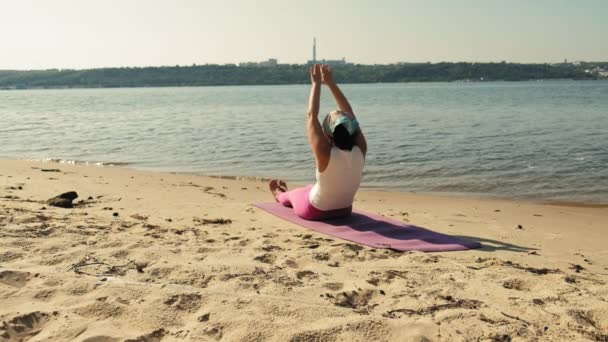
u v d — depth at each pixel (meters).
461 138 19.08
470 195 10.17
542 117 28.42
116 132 22.83
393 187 10.95
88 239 4.95
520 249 5.49
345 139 6.05
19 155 15.79
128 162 14.45
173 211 6.89
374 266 4.52
